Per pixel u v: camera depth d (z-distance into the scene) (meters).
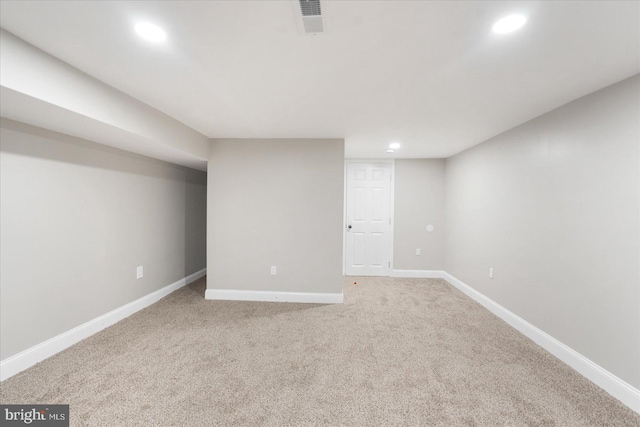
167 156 3.34
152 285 3.51
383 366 2.17
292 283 3.61
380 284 4.49
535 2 1.17
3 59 1.40
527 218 2.72
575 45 1.47
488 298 3.42
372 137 3.45
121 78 1.91
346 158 4.95
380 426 1.59
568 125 2.25
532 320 2.64
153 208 3.50
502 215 3.14
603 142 1.95
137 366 2.12
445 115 2.59
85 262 2.55
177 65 1.73
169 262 3.86
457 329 2.83
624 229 1.81
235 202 3.61
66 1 1.17
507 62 1.66
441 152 4.34
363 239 5.02
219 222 3.63
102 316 2.74
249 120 2.82
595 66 1.68
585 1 1.15
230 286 3.66
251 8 1.22
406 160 4.94
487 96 2.15
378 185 4.98
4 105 1.66
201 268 4.74
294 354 2.33
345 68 1.76
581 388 1.93
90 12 1.25
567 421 1.63
